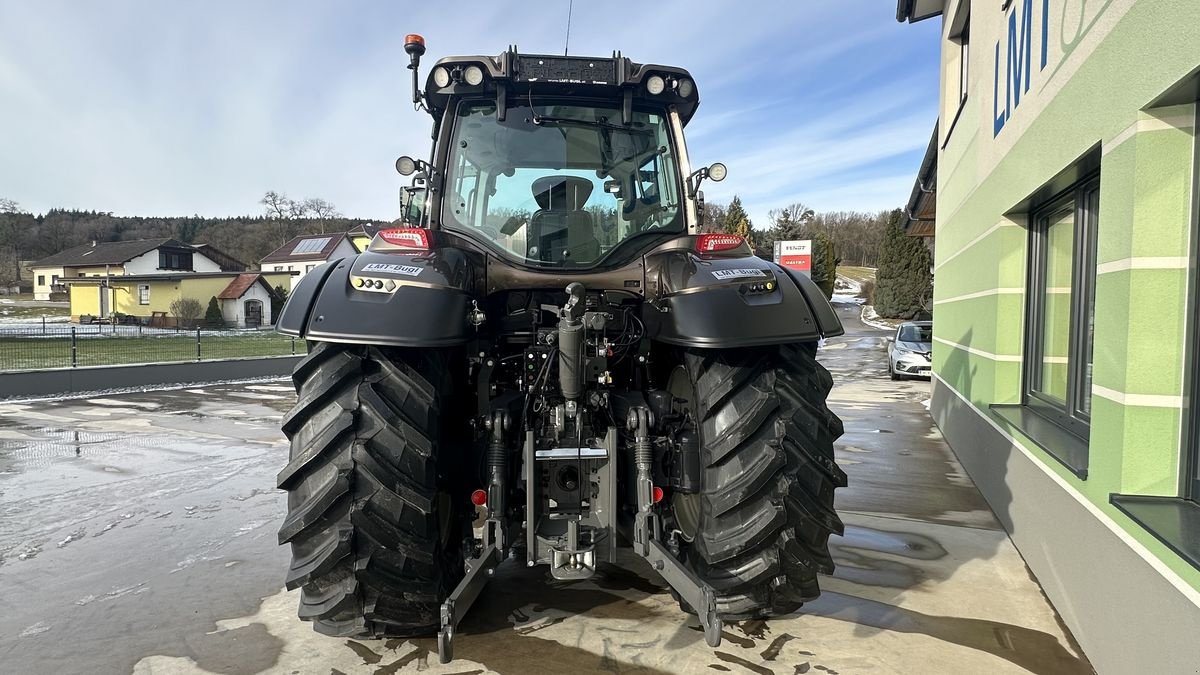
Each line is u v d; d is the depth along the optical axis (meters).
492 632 2.84
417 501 2.31
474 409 2.89
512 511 2.64
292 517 2.29
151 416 9.09
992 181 5.11
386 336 2.25
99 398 10.98
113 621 3.01
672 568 2.29
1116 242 2.71
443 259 2.56
